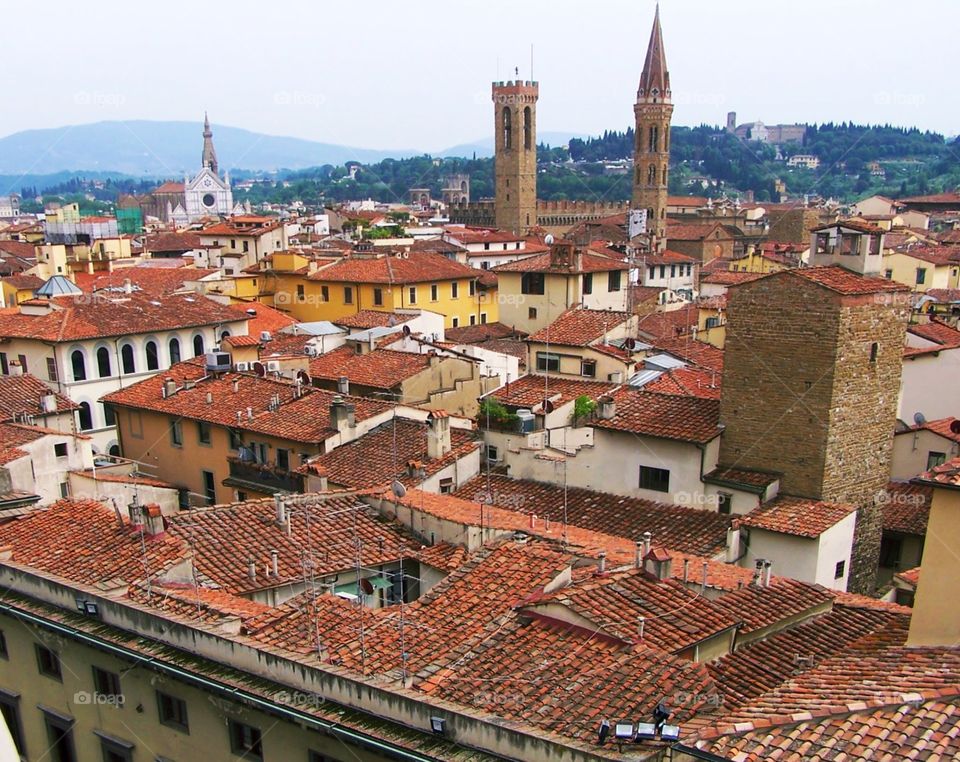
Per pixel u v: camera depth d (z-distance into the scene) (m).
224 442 49.53
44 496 39.41
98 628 25.36
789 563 33.81
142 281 100.81
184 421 51.81
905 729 15.62
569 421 47.47
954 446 43.97
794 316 35.34
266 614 25.12
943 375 50.41
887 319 36.34
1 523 32.12
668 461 38.44
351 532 31.75
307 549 30.36
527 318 83.62
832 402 35.00
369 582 30.09
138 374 72.06
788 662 23.45
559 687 20.02
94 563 28.25
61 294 79.75
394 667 21.89
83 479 40.25
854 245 37.78
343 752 20.80
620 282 85.31
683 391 47.16
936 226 174.12
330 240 139.12
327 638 23.66
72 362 68.12
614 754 17.00
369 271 92.81
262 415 48.56
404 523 32.66
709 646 23.00
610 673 20.22
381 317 76.69
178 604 25.20
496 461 44.81
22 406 50.31
